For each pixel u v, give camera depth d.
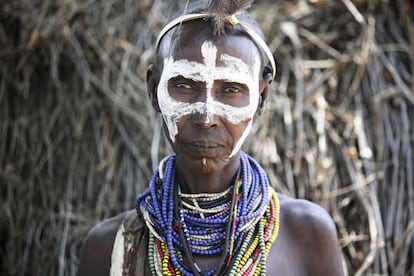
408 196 3.37
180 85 1.94
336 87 3.64
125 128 3.60
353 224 3.36
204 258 2.02
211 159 1.92
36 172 3.57
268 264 2.02
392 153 3.45
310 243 2.10
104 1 3.83
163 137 3.55
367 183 3.37
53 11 3.76
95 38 3.73
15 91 3.75
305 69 3.64
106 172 3.51
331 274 2.11
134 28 3.80
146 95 3.63
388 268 3.28
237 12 1.92
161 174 2.16
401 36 3.78
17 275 3.50
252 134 3.47
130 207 3.44
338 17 3.81
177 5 3.85
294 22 3.78
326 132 3.50
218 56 1.90
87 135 3.61
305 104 3.55
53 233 3.48
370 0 3.79
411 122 3.56
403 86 3.57
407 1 3.85
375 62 3.64
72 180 3.53
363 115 3.55
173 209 2.08
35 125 3.66
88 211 3.48
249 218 2.03
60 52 3.68
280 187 3.37
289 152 3.43
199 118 1.89
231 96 1.93
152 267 2.02
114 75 3.67
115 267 2.09
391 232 3.31
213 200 2.06
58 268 3.45
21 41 3.70
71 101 3.67
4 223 3.60
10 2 3.76
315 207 2.15
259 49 2.01
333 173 3.41
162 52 2.02
